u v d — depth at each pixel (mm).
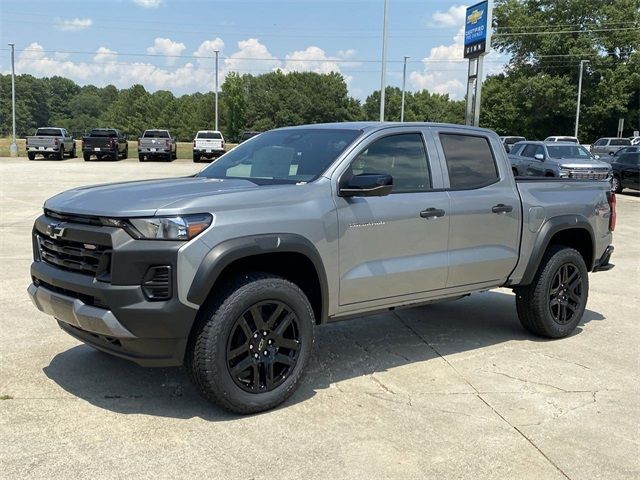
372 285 4559
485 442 3705
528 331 6008
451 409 4172
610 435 3844
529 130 64625
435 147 5074
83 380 4504
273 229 3980
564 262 5781
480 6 23016
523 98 63594
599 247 6250
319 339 5746
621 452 3631
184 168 34625
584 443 3730
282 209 4070
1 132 159750
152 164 38781
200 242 3688
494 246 5328
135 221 3646
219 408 4027
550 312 5754
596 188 6258
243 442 3621
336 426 3867
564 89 60375
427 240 4852
